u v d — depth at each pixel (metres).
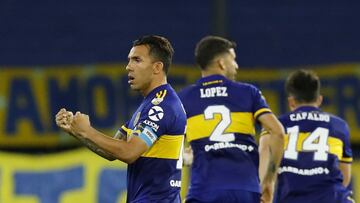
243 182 20.56
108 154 17.66
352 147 40.59
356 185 37.62
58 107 40.38
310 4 43.25
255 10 43.06
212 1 42.78
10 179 35.59
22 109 40.19
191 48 42.66
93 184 35.47
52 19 42.22
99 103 40.53
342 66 41.31
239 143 20.72
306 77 23.30
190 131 21.06
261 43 43.16
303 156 22.84
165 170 17.64
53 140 40.06
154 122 17.41
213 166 20.70
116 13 42.62
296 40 43.28
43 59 42.03
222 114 20.86
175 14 42.81
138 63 17.95
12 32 41.94
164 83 18.11
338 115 41.16
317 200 22.72
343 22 43.25
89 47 42.38
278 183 23.09
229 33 42.81
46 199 35.62
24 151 40.06
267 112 20.70
